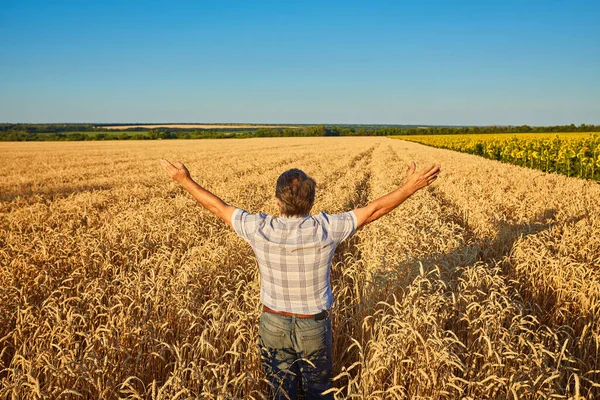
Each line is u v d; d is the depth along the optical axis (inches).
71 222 355.9
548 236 289.6
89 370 128.5
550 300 207.6
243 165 1011.3
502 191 529.7
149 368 149.3
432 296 165.6
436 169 108.6
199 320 165.0
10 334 152.3
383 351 127.9
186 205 429.1
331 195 470.0
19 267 228.2
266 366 120.5
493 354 138.4
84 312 178.2
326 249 107.6
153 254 253.3
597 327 164.7
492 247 292.8
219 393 110.4
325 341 113.7
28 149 2049.7
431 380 126.6
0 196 588.1
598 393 137.5
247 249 258.7
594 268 237.0
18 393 118.3
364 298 178.7
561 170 964.0
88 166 1115.9
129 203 459.2
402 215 362.6
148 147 2186.3
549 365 151.7
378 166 932.6
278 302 111.0
